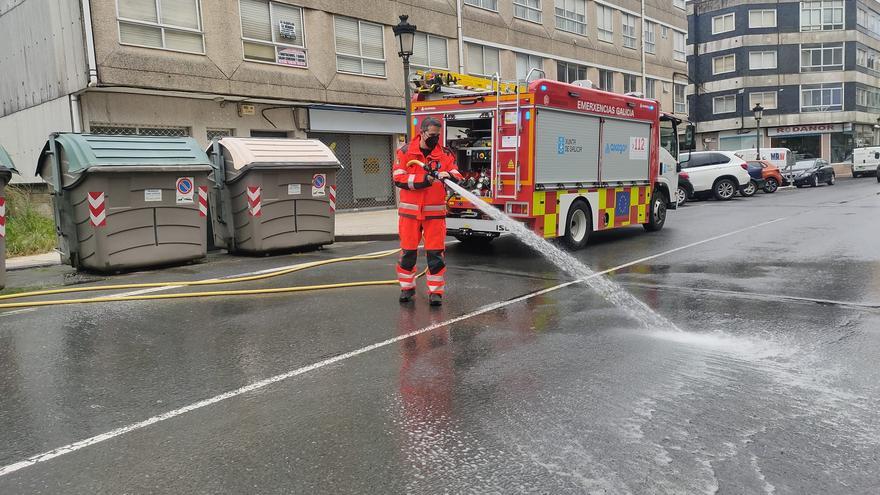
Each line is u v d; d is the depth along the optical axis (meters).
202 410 4.01
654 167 13.14
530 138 9.83
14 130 17.86
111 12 14.14
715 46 50.44
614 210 12.01
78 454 3.43
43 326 6.19
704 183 23.28
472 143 10.75
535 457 3.31
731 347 5.18
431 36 22.22
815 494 2.91
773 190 27.22
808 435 3.52
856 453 3.30
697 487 2.98
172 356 5.16
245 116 17.20
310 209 11.14
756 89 49.06
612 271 8.95
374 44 20.17
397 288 7.82
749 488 2.97
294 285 8.05
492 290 7.64
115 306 7.02
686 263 9.48
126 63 14.40
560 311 6.52
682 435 3.54
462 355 5.07
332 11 18.75
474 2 24.00
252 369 4.80
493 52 25.11
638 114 12.49
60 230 9.48
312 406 4.05
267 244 10.63
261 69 17.09
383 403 4.08
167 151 9.60
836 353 4.95
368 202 20.75
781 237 12.05
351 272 8.98
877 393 4.11
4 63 17.84
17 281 8.81
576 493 2.95
